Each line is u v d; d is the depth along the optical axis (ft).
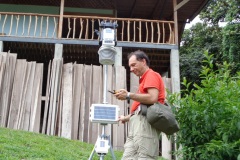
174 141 12.82
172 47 32.96
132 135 9.62
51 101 28.84
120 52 32.04
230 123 10.68
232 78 12.61
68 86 29.55
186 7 40.81
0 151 16.79
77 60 37.81
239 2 50.85
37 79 29.45
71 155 19.40
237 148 10.50
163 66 38.32
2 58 29.81
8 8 39.58
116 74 30.27
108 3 41.52
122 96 9.00
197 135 11.75
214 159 10.75
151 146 9.01
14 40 32.07
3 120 27.66
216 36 66.13
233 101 10.98
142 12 43.83
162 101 9.35
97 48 33.96
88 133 28.19
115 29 12.00
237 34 50.11
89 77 30.17
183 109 11.93
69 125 28.09
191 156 11.71
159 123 8.86
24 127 27.68
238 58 49.57
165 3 40.16
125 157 9.84
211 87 11.59
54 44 32.65
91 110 10.48
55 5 40.65
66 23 43.39
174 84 31.63
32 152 17.90
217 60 60.49
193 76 61.11
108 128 27.68
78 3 41.50
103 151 10.82
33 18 39.11
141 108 9.14
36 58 37.58
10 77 29.27
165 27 44.93
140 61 9.53
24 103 28.45
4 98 28.45
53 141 23.26
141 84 9.43
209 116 11.23
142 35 48.11
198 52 63.36
